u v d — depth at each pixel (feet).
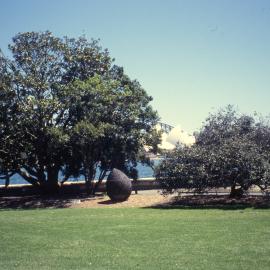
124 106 96.84
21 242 41.57
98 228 49.08
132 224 51.60
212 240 40.98
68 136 87.56
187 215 58.85
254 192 89.71
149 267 31.58
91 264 32.76
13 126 90.79
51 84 96.12
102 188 110.93
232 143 72.74
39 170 102.58
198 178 71.56
